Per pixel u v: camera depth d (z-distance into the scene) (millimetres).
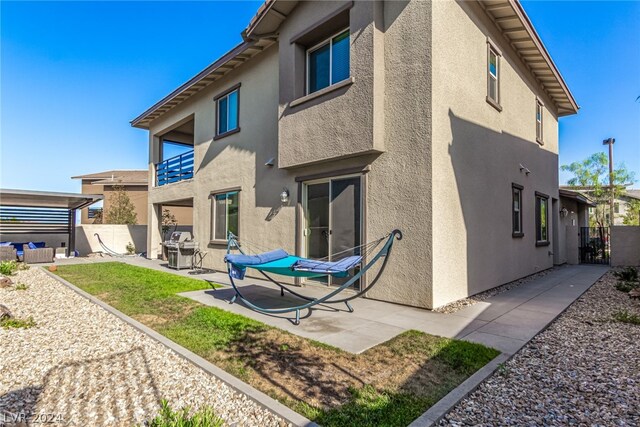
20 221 16625
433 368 3771
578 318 5941
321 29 8078
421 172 6469
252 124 10836
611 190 22891
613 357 4168
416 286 6492
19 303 7289
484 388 3389
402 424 2729
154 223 17078
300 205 9008
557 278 10312
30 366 4008
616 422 2807
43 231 17188
